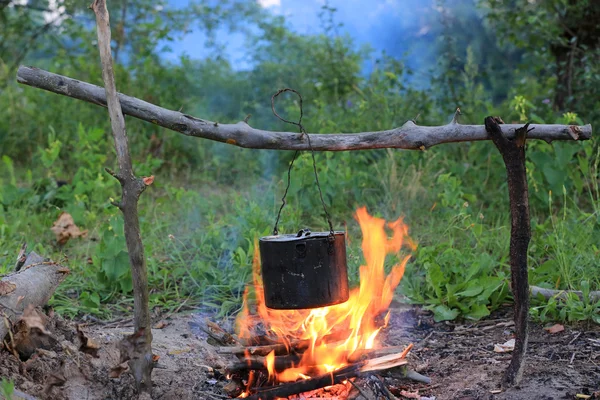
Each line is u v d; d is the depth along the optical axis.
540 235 5.06
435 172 7.10
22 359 3.22
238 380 3.37
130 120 9.02
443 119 7.96
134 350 3.08
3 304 3.13
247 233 5.34
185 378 3.53
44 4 10.55
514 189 3.19
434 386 3.41
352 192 6.84
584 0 7.41
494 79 10.34
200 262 4.91
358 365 3.16
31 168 8.90
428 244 5.52
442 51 9.61
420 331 4.26
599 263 4.57
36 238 5.96
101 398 3.09
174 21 10.52
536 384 3.26
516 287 3.23
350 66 9.30
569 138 3.19
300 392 3.14
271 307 3.18
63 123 9.00
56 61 9.70
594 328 4.02
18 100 9.88
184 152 9.06
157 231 6.09
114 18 10.50
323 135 3.23
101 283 4.86
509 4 8.12
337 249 3.18
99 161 7.15
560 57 7.84
